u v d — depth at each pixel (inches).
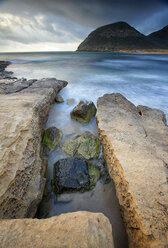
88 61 1403.8
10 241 57.4
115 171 126.5
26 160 118.6
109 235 64.5
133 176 107.4
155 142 146.3
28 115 161.2
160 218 83.6
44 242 57.4
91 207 122.6
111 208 122.6
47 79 397.4
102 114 200.5
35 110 183.6
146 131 166.6
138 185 101.3
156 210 87.3
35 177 123.2
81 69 883.4
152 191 97.5
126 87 478.6
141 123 184.7
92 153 169.6
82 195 128.0
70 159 146.4
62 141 195.8
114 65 1088.8
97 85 497.4
